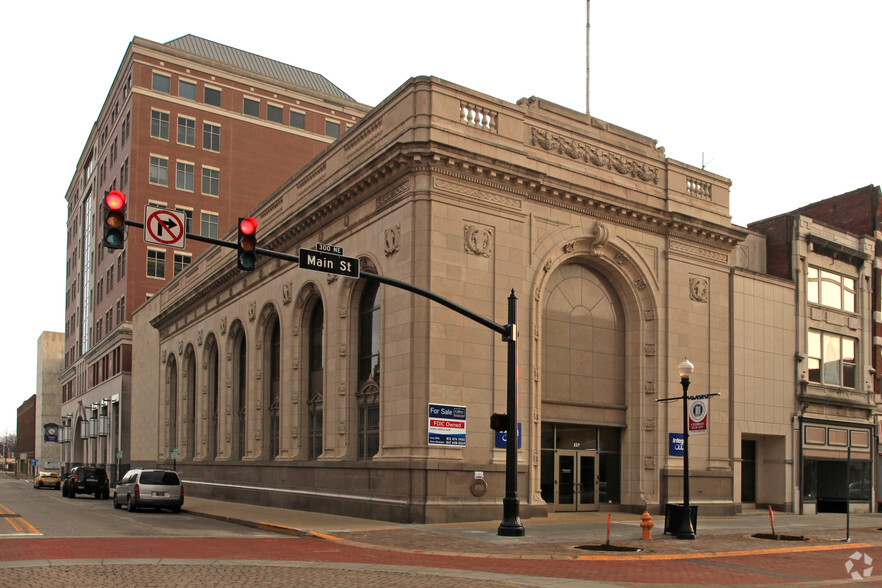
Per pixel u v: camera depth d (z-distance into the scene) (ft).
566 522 88.17
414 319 88.12
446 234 89.81
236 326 148.46
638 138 112.27
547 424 100.73
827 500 128.77
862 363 136.67
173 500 110.93
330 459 103.91
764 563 60.90
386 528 79.00
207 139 250.78
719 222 116.88
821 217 149.69
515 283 94.48
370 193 98.94
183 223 55.31
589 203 102.63
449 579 48.88
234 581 46.29
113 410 245.24
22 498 158.81
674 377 108.37
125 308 238.48
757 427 118.32
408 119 92.48
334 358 105.50
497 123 96.37
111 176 268.62
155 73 245.04
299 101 269.64
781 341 124.36
